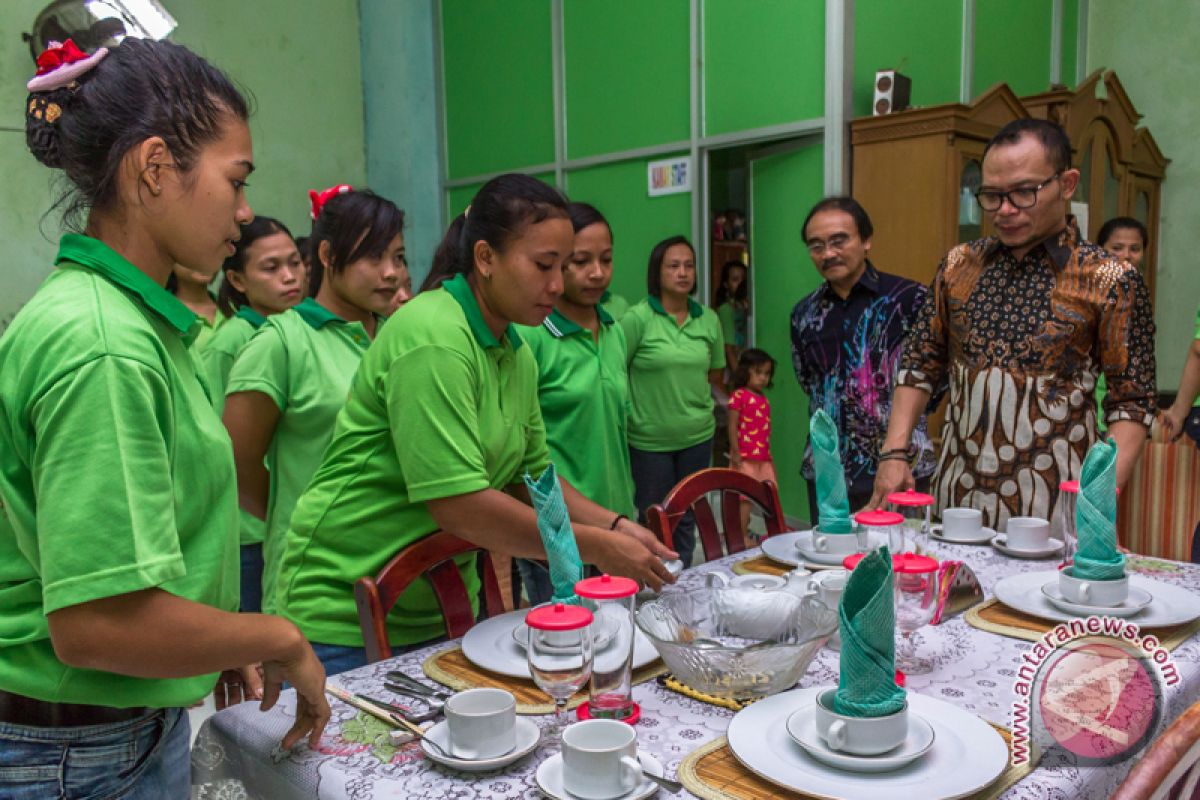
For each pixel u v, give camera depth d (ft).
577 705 3.54
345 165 18.67
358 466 4.48
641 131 15.16
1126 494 7.32
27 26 14.10
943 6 13.99
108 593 2.41
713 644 3.67
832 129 12.39
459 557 4.99
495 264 4.35
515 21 16.87
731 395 13.76
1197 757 2.54
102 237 2.77
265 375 5.84
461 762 2.99
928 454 8.64
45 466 2.43
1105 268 5.78
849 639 2.94
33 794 2.79
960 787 2.70
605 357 7.90
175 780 3.18
